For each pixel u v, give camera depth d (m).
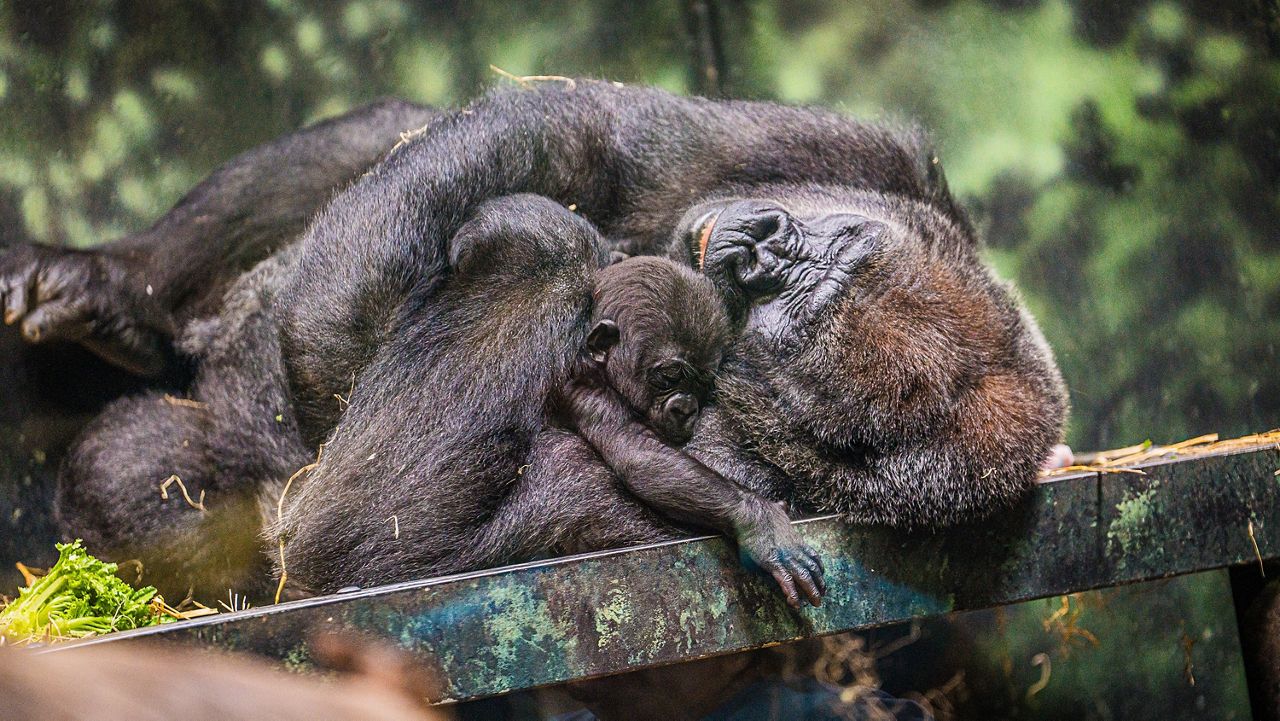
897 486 5.36
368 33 11.55
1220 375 11.38
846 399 5.52
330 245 5.92
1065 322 11.77
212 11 10.84
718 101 7.21
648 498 5.22
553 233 5.71
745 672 5.85
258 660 4.12
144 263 7.88
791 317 5.71
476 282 5.70
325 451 5.61
